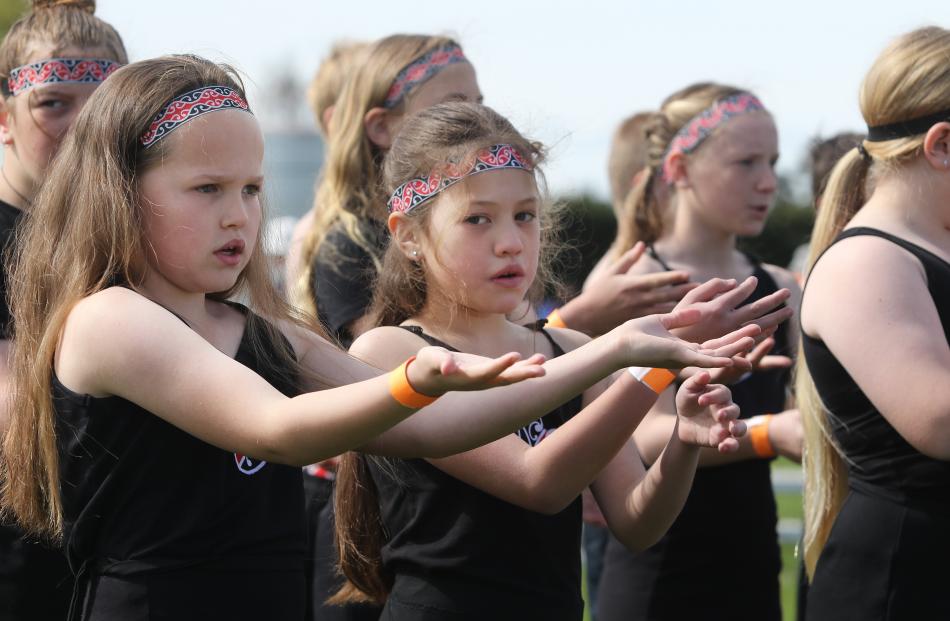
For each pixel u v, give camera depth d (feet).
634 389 18.25
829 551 21.39
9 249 21.91
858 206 23.09
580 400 21.38
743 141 31.71
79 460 16.62
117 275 17.11
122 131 16.84
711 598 28.40
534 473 18.66
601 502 21.26
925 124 21.06
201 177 16.53
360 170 29.19
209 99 16.83
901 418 19.57
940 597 20.02
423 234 20.84
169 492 16.43
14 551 20.42
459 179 20.11
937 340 19.83
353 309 26.89
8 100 24.09
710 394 18.78
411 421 16.78
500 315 21.33
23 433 17.35
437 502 19.81
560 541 19.98
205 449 16.62
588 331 24.81
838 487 22.47
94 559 16.90
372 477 21.22
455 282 20.35
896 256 20.51
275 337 18.35
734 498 28.60
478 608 19.33
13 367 18.28
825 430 22.22
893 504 20.42
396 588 20.31
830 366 21.15
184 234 16.60
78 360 16.33
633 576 29.14
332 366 18.80
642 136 39.14
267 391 15.33
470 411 16.53
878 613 20.35
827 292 21.01
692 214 32.48
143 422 16.34
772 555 29.48
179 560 16.37
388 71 29.19
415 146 21.02
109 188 16.78
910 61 21.30
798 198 89.15
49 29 24.06
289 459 15.11
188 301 17.37
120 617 16.31
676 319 16.66
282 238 21.04
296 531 17.78
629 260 25.22
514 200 20.16
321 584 27.07
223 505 16.70
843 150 35.14
